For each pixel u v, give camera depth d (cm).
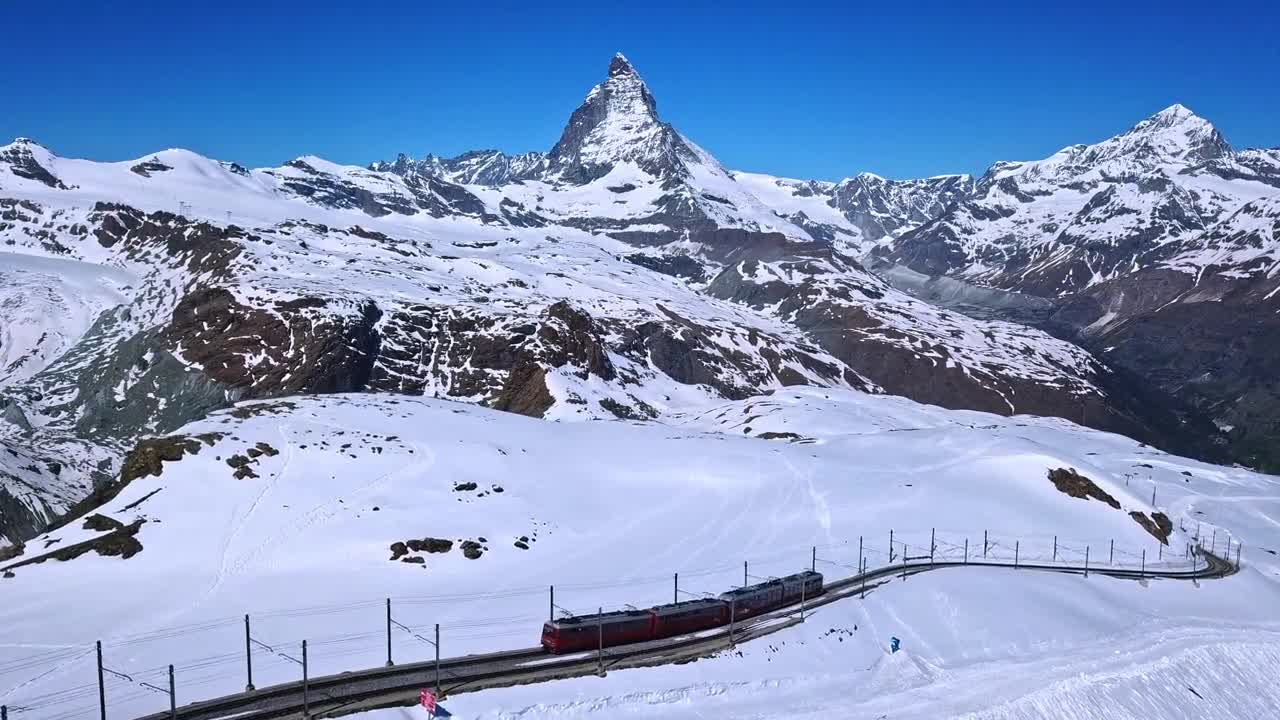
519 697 6294
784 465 13850
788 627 8244
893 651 8056
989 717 7156
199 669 6538
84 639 7044
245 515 9488
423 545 9444
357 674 6512
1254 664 9119
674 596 8756
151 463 10125
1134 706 7925
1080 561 11662
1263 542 15075
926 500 13075
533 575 9175
